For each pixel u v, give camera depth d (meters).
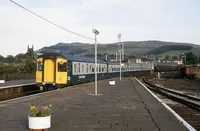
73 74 32.75
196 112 18.53
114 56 142.25
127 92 24.02
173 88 46.66
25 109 13.39
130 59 134.62
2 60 81.25
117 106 14.52
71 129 8.88
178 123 9.80
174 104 23.62
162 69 112.44
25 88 30.12
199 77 75.06
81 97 19.45
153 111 12.66
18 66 61.84
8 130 8.76
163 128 8.96
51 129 8.87
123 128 9.02
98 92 23.91
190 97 29.03
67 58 30.77
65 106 14.46
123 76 69.12
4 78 42.69
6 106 14.49
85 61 38.62
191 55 173.75
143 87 31.00
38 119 8.38
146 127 9.18
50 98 18.61
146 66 93.62
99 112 12.40
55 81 29.16
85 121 10.22
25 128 9.05
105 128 9.02
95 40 21.80
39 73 29.61
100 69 49.03
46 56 29.39
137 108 13.73
